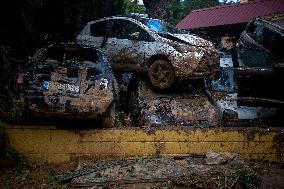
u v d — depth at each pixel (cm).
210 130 693
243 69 762
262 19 905
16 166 639
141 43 915
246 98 764
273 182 584
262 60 771
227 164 612
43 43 1120
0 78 860
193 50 852
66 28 1153
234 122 794
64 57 645
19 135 655
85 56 670
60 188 543
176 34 914
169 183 544
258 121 799
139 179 555
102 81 630
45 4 1078
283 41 750
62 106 608
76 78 621
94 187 539
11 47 1020
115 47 951
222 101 849
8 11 950
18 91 611
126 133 679
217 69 885
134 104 893
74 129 670
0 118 684
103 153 673
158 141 683
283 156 693
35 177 593
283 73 707
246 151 696
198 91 910
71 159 666
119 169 594
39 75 615
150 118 812
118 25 974
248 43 888
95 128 682
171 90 908
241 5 1712
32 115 620
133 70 928
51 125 668
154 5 1352
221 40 1648
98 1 1259
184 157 665
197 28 1711
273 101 735
